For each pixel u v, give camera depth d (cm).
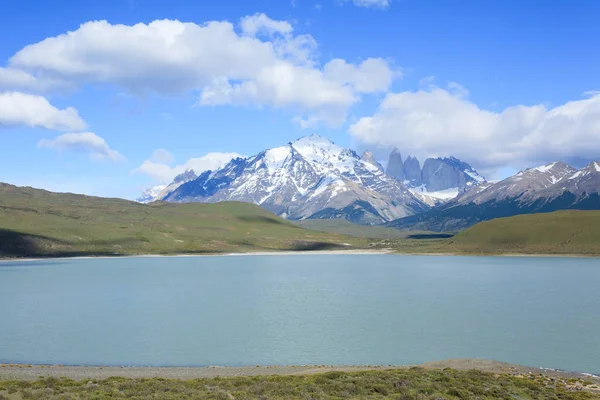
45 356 6850
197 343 7675
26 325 9325
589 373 5838
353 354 6900
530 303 11906
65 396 3716
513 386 4469
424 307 11338
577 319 9612
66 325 9306
